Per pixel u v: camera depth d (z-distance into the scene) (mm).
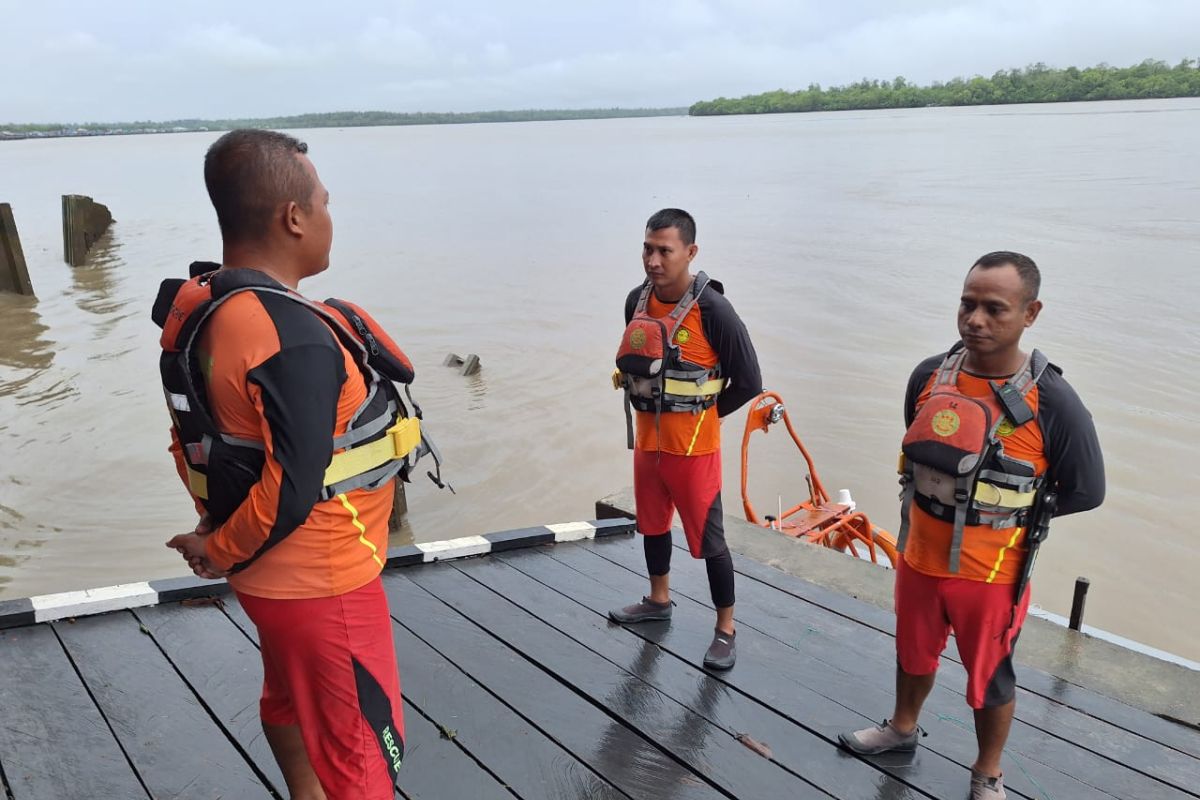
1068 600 7836
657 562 4094
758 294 17859
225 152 1906
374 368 2096
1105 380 12398
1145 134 73938
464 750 3197
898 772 3174
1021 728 3463
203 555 2002
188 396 1888
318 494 1891
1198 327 14625
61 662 3516
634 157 74938
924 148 68875
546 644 3928
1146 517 9047
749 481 9984
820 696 3613
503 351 14406
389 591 4332
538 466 10180
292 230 1952
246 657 3594
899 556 3059
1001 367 2762
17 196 41719
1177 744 3379
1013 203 31422
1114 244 22297
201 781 2898
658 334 3646
